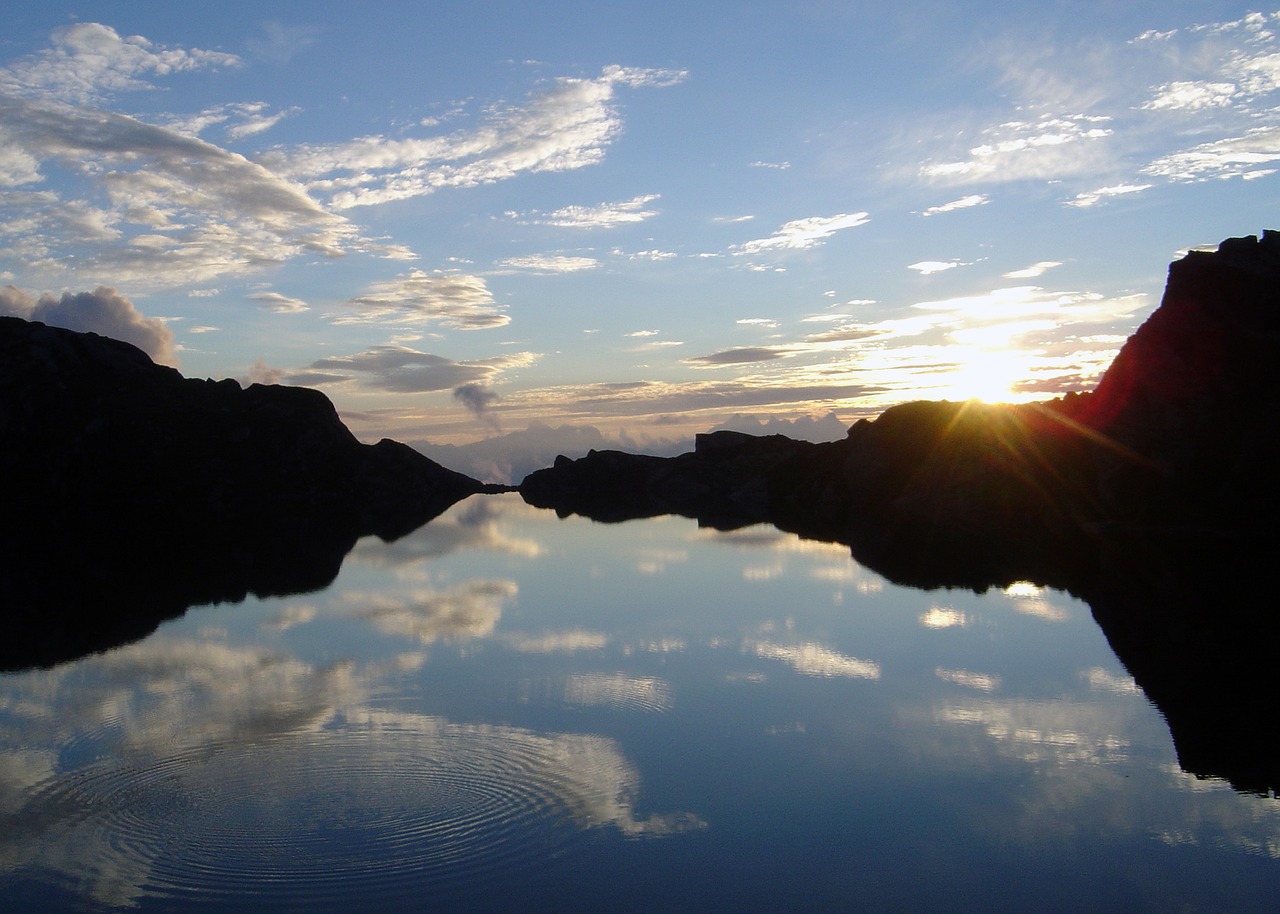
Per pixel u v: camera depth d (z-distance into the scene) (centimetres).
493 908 1288
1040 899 1326
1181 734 2005
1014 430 7188
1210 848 1478
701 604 3591
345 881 1352
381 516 8350
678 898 1318
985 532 5959
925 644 2859
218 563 5009
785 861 1434
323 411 11250
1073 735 2008
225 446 10144
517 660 2695
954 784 1738
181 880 1361
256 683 2447
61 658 2752
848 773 1791
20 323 10212
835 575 4312
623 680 2466
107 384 10325
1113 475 5809
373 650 2839
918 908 1299
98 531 6700
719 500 10375
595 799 1656
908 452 8069
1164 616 3186
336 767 1806
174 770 1797
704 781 1748
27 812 1599
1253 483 4991
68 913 1273
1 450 8975
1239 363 5131
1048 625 3105
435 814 1592
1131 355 5900
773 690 2364
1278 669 2503
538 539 6219
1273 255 5281
